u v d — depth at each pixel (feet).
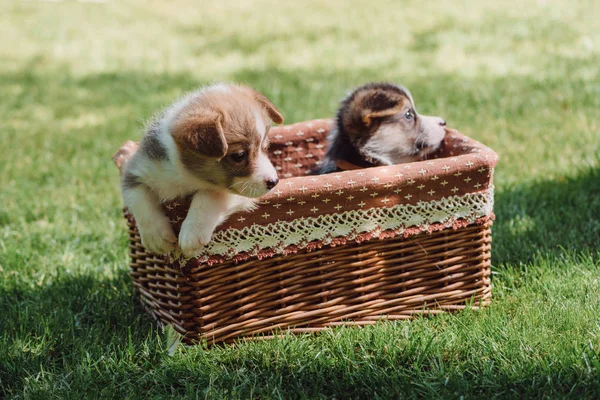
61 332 7.02
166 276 6.93
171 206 6.70
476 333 6.78
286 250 6.81
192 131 6.44
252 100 6.79
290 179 6.77
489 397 6.34
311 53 15.12
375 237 6.91
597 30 14.58
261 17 18.92
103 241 8.27
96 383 6.61
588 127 9.71
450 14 17.19
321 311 6.98
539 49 13.64
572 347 6.55
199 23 18.79
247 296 6.87
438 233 7.05
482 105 10.72
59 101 12.82
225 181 6.61
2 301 7.42
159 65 15.06
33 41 17.63
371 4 19.16
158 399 6.44
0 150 10.32
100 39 17.65
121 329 7.08
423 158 7.67
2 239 8.32
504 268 7.54
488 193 7.05
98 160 9.89
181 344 6.79
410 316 7.10
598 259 7.47
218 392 6.46
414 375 6.53
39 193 9.18
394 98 7.64
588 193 8.40
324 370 6.59
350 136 7.66
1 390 6.59
